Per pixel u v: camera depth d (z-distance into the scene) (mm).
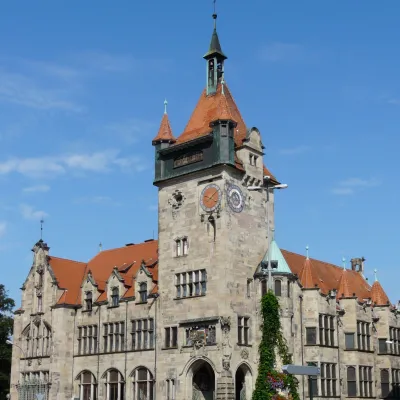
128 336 84562
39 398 80125
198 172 81375
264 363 75500
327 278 95312
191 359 76562
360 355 88250
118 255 98062
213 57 90500
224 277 76375
